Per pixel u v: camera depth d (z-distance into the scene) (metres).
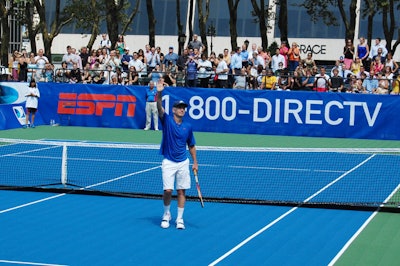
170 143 13.50
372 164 22.50
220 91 32.28
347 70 31.94
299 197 16.97
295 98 31.44
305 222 14.46
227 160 23.05
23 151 24.58
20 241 12.66
